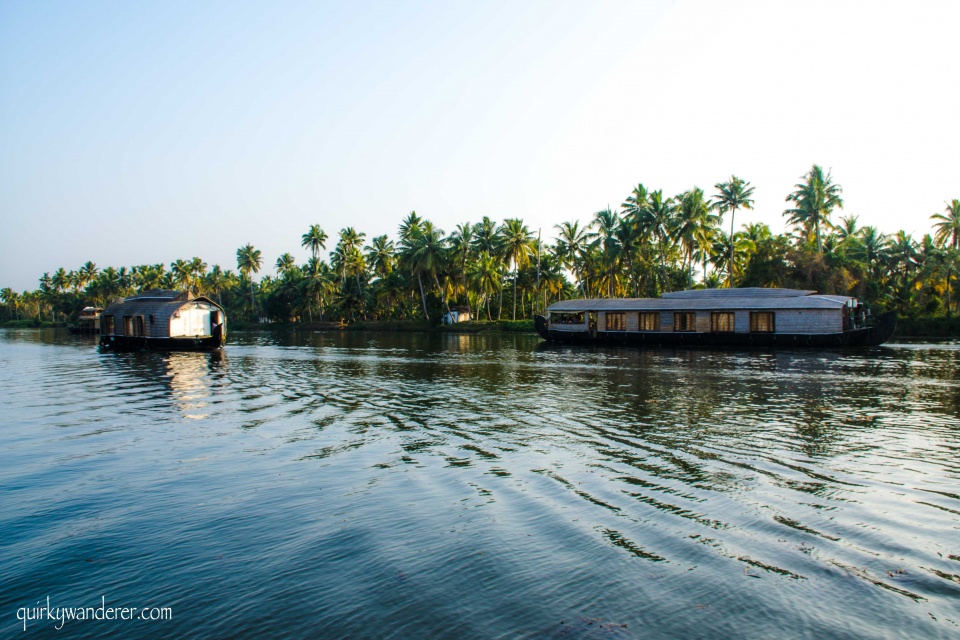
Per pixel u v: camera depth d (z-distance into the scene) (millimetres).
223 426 15836
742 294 49938
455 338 67312
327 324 98000
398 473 11008
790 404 18734
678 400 19688
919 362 32844
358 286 99375
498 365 33094
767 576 6762
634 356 39312
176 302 47031
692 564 7078
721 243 74688
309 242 104188
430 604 6215
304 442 13742
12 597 6543
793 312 44969
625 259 71625
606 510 8914
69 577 6973
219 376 28500
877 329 46406
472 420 16297
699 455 12203
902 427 15000
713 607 6109
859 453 12320
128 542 7938
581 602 6227
